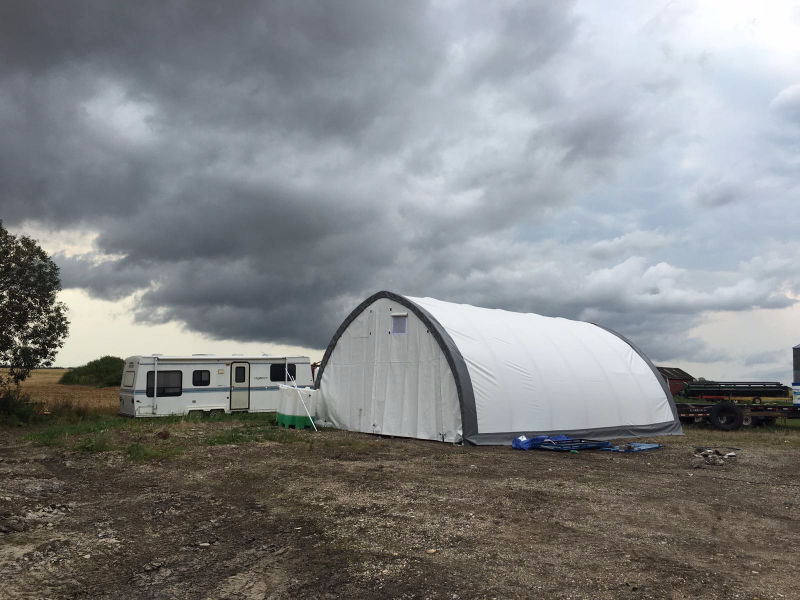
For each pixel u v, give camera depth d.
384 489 10.50
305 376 27.08
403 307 19.47
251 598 5.74
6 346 23.17
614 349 22.59
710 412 23.39
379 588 5.89
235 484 11.18
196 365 24.67
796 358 22.95
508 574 6.23
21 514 8.80
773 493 10.65
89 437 16.89
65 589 5.97
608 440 19.06
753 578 6.14
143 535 7.89
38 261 23.94
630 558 6.75
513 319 22.02
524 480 11.48
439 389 17.91
